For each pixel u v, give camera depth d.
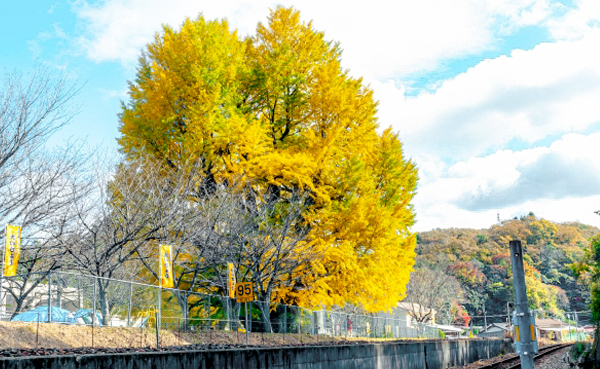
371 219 22.75
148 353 10.79
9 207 15.02
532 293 103.31
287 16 24.41
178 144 21.09
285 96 24.17
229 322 19.33
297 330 22.09
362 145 24.08
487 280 117.25
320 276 22.56
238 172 20.75
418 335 41.06
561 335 84.00
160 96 21.17
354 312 39.22
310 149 22.58
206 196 20.36
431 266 78.94
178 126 21.62
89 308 15.54
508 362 31.56
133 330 14.26
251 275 22.05
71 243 16.92
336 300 23.00
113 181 18.11
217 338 17.00
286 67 23.56
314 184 22.73
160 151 21.38
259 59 24.20
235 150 20.95
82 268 17.16
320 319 24.44
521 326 9.63
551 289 115.31
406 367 22.39
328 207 22.14
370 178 24.28
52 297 15.46
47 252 17.03
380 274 23.25
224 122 20.16
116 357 10.09
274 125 24.30
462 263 116.75
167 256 15.20
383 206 24.62
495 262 129.88
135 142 21.28
